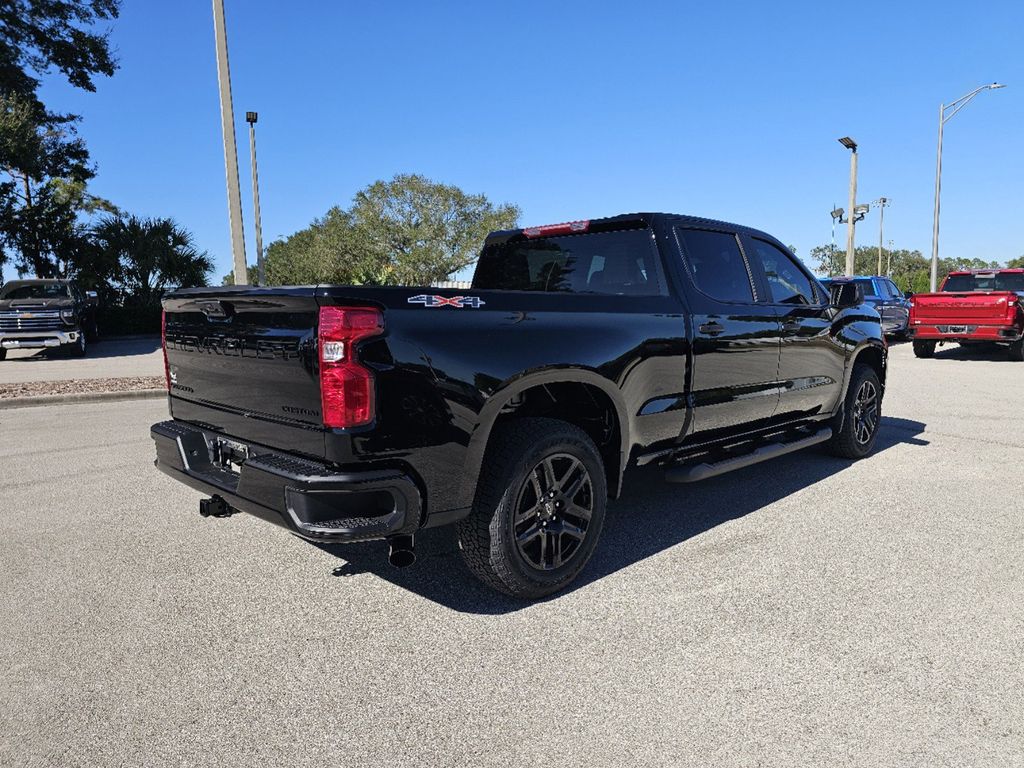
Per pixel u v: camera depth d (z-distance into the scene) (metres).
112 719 2.52
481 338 3.12
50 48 28.02
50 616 3.33
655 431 4.09
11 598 3.53
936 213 31.22
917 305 15.34
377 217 75.38
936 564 3.83
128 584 3.69
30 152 28.48
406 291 2.92
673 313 4.09
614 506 4.92
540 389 3.87
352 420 2.79
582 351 3.52
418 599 3.48
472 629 3.16
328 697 2.65
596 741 2.37
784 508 4.83
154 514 4.83
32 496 5.26
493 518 3.22
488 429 3.14
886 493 5.17
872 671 2.77
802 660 2.86
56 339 16.98
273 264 101.50
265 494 2.98
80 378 12.48
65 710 2.58
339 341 2.77
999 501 4.96
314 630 3.17
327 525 2.80
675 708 2.54
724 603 3.38
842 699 2.58
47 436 7.47
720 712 2.52
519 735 2.40
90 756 2.32
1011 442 6.84
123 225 29.05
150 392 10.31
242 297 3.17
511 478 3.24
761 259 5.05
